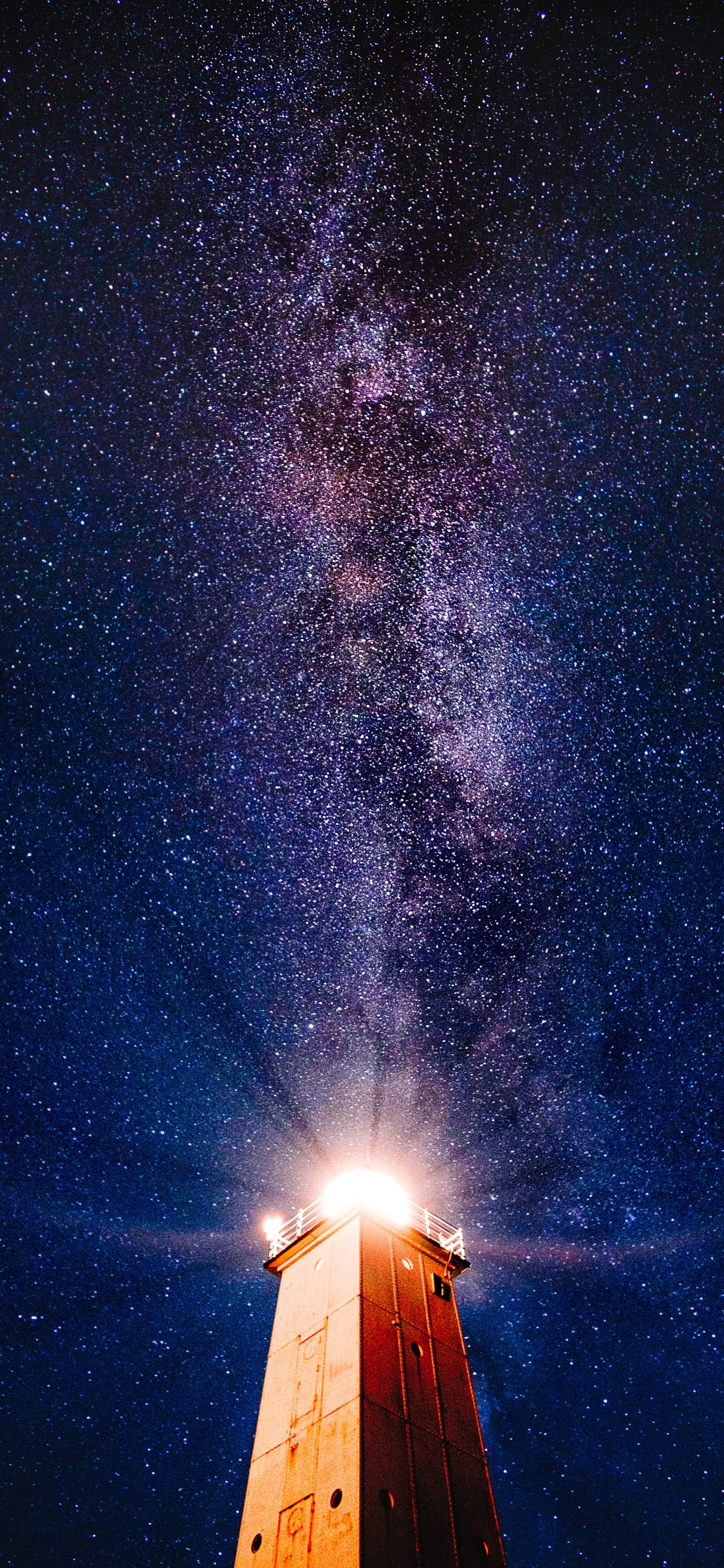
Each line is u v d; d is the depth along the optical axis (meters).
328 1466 12.87
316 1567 11.90
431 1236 17.39
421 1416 13.87
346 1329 14.52
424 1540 12.29
